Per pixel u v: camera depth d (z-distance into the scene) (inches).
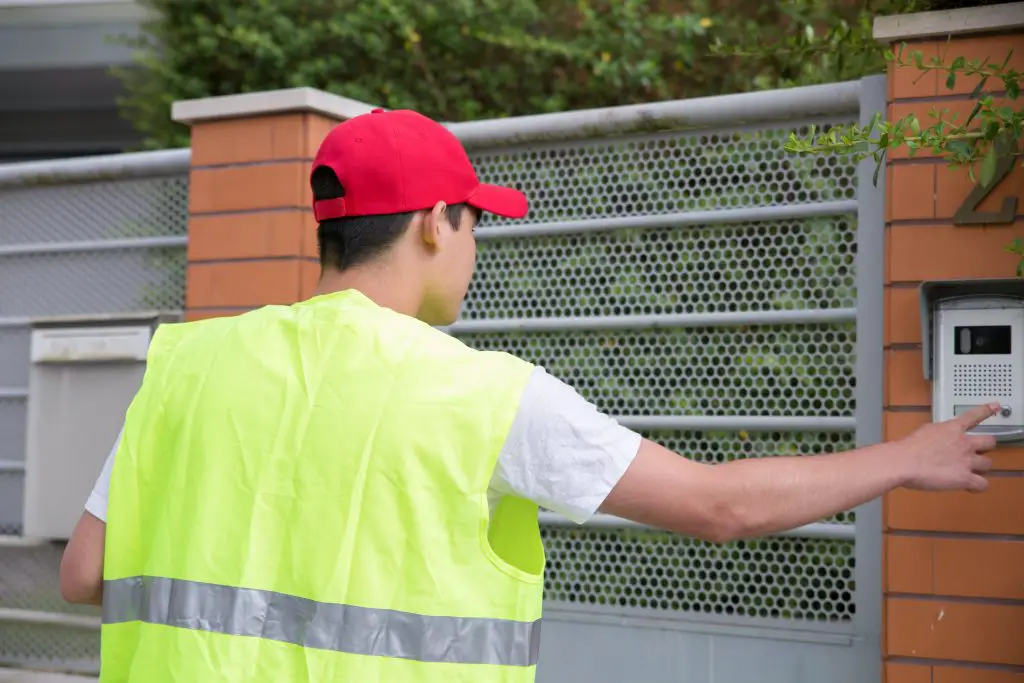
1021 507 132.6
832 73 210.4
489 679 68.4
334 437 70.6
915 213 138.5
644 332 167.8
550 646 168.9
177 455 74.0
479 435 69.4
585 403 72.0
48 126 410.3
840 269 156.8
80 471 198.1
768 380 160.1
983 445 79.4
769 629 155.0
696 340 164.7
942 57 138.5
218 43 270.5
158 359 78.7
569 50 243.0
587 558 170.7
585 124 170.2
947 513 135.7
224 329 77.6
